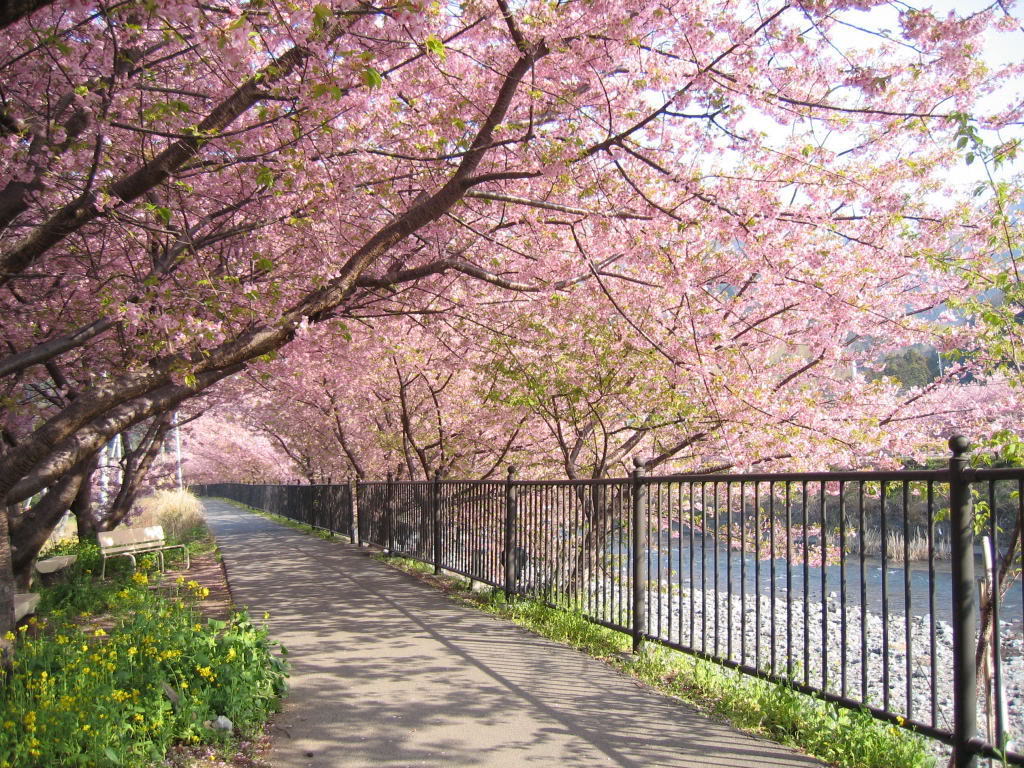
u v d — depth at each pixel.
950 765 3.26
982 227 7.21
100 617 8.23
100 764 3.26
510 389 10.88
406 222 6.18
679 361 7.63
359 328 11.09
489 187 7.97
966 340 8.01
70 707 3.52
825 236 7.38
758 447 8.24
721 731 4.06
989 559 3.28
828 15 5.53
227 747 3.78
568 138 5.96
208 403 16.59
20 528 7.92
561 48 5.73
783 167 6.82
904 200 6.82
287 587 9.65
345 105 6.14
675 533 11.30
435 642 6.29
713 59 6.23
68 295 8.38
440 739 3.94
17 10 2.88
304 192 6.68
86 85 5.48
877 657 8.27
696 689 4.85
